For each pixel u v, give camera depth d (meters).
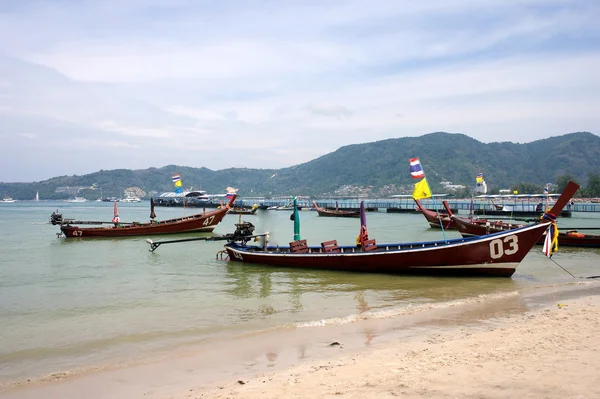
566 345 11.62
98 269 29.52
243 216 105.38
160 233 52.06
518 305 17.88
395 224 72.62
